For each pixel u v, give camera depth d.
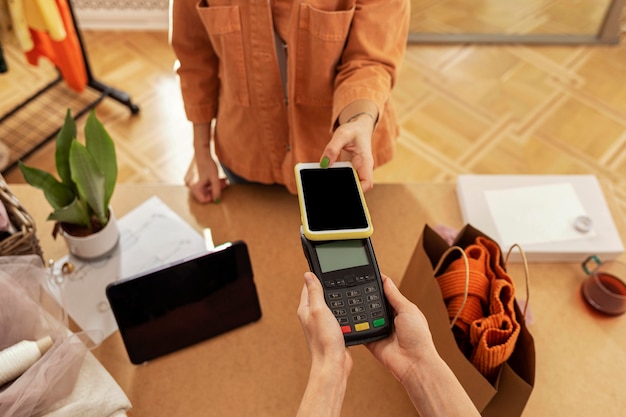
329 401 0.67
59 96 2.41
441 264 0.97
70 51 1.96
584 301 1.05
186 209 1.18
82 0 2.61
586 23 2.73
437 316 0.85
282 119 1.17
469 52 2.62
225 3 1.02
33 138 2.25
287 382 0.94
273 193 1.22
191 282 0.94
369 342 0.77
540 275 1.10
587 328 1.01
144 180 2.13
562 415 0.91
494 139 2.28
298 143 1.16
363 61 1.03
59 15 1.79
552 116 2.36
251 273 0.98
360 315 0.76
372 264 0.80
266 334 0.99
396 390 0.94
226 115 1.21
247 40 1.05
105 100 2.40
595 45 2.66
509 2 2.78
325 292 0.77
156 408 0.91
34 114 2.34
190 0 1.07
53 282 1.02
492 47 2.65
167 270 0.93
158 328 0.94
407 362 0.74
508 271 1.10
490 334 0.85
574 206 1.18
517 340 0.86
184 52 1.16
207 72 1.19
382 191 1.22
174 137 2.26
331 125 1.09
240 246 0.97
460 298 0.91
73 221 1.02
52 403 0.80
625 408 0.92
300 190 0.82
